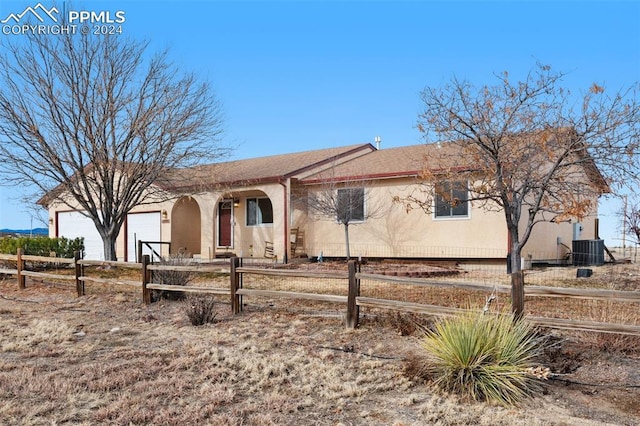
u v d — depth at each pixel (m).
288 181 16.64
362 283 11.39
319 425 4.00
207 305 7.78
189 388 4.80
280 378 5.07
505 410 4.29
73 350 6.16
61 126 14.23
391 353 5.91
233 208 19.89
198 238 20.56
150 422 4.00
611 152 8.07
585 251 15.70
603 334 5.64
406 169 15.45
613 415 4.17
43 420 4.00
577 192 8.88
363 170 16.62
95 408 4.29
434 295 9.27
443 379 4.80
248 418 4.12
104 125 14.44
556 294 5.43
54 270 14.66
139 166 14.80
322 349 6.10
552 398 4.52
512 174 8.77
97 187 15.38
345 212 15.72
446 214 14.74
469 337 4.80
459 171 9.40
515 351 4.86
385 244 15.82
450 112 8.85
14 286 12.18
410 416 4.18
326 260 16.84
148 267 9.37
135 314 8.48
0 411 4.14
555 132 8.37
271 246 18.41
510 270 13.04
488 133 8.63
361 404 4.45
